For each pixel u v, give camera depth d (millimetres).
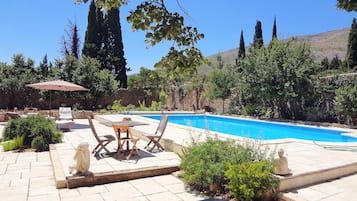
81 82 21391
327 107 14812
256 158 5281
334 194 4852
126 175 5746
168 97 26969
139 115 17984
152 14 2441
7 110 18781
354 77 13891
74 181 5250
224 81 19281
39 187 5223
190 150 5699
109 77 22797
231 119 17453
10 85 20125
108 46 30844
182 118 18953
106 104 23578
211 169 5004
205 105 22656
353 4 1995
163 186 5387
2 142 9039
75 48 33906
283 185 4973
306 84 14844
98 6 2639
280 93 14977
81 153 5535
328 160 6422
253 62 16125
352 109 12734
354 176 5930
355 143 8422
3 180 5578
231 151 5410
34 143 8320
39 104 21266
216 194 4973
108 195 4891
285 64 14750
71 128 12703
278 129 14750
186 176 5344
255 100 18250
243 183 4555
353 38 23453
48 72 23531
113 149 8039
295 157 6684
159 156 7262
